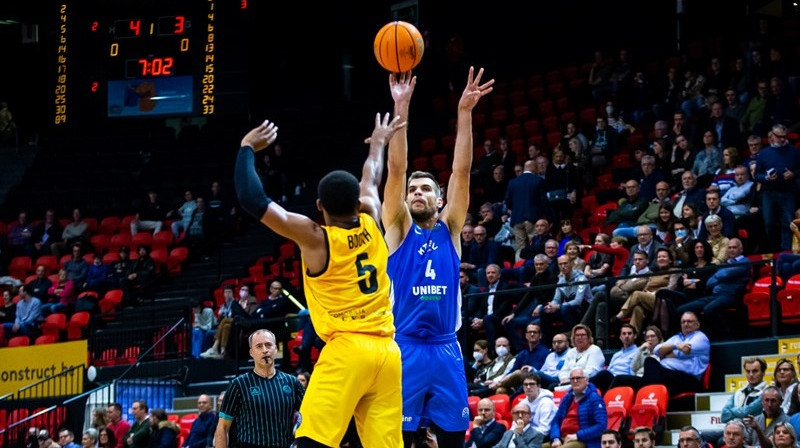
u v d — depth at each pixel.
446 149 29.81
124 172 32.81
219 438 11.81
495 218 23.41
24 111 37.41
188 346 24.31
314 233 7.18
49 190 32.91
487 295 19.22
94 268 28.19
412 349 8.45
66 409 22.67
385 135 7.89
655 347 16.83
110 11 29.36
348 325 7.27
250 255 28.66
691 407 16.56
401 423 7.46
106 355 24.64
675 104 26.16
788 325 17.86
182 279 28.31
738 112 24.41
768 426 14.05
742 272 17.36
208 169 31.97
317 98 35.94
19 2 32.69
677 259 18.31
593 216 23.47
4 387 25.31
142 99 29.11
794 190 19.52
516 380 17.47
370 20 36.06
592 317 18.19
